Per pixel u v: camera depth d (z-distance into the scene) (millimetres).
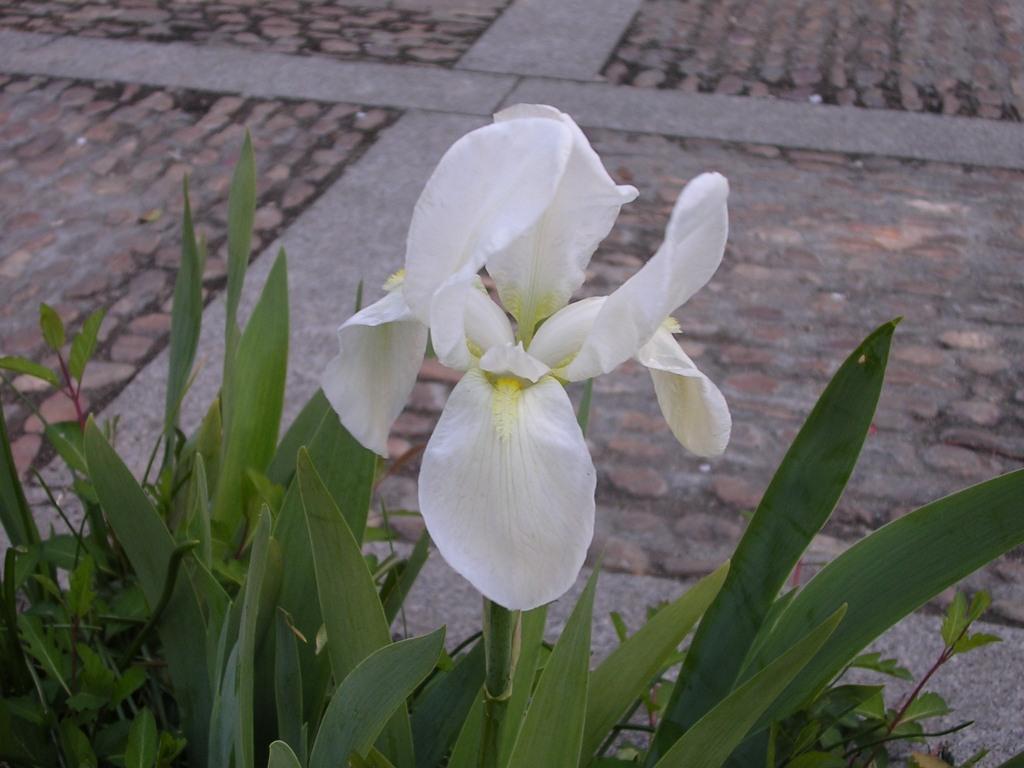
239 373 620
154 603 498
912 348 1088
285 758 353
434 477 333
